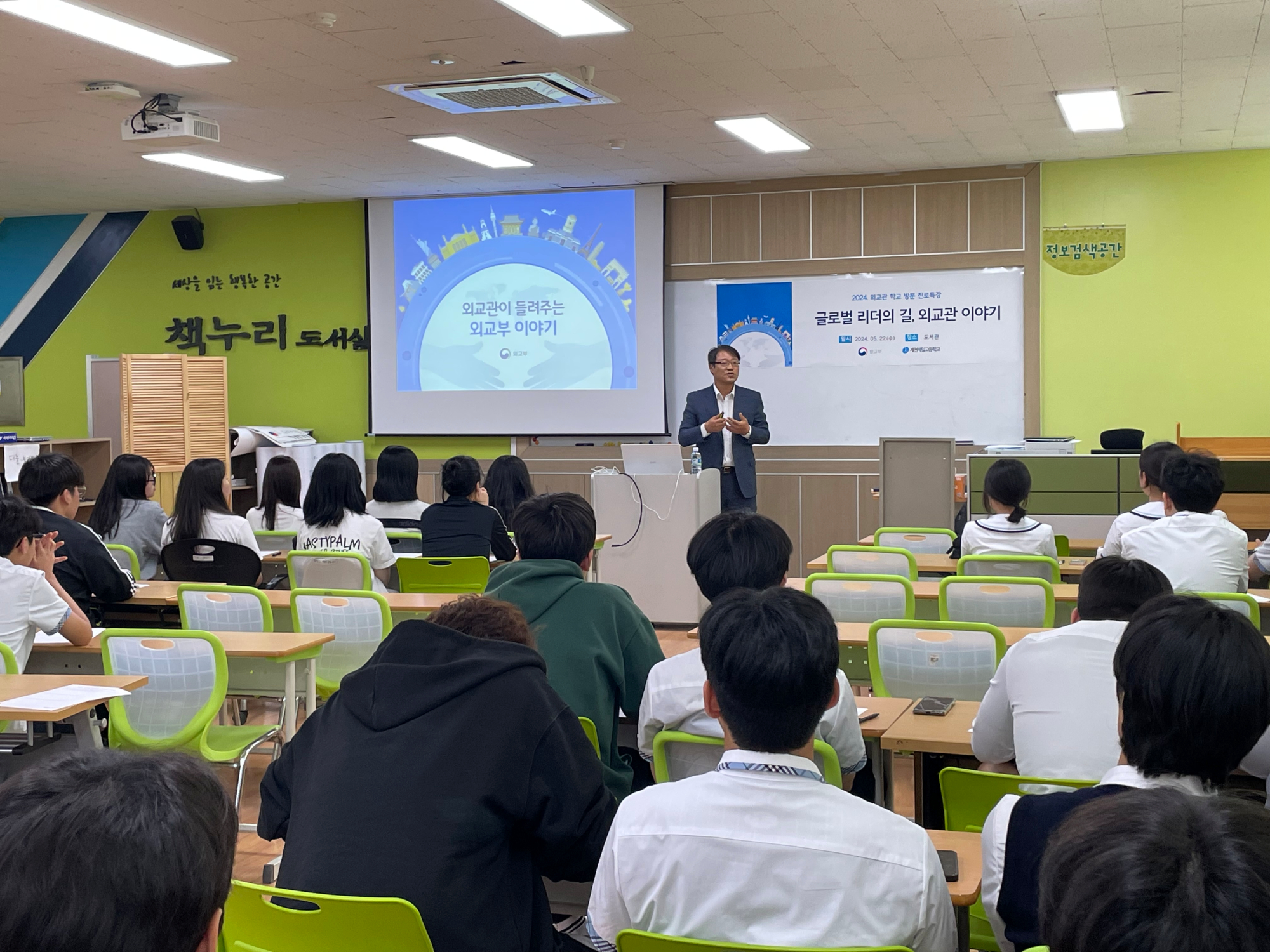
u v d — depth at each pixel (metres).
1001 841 1.63
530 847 1.84
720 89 6.68
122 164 8.58
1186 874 0.68
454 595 4.65
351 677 1.86
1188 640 1.43
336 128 7.53
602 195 9.59
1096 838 0.73
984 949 2.10
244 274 10.52
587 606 2.80
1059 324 8.78
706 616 1.61
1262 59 6.12
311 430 10.46
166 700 3.40
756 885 1.46
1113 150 8.34
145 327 10.73
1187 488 4.20
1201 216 8.46
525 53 5.98
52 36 5.64
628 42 5.81
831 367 9.27
